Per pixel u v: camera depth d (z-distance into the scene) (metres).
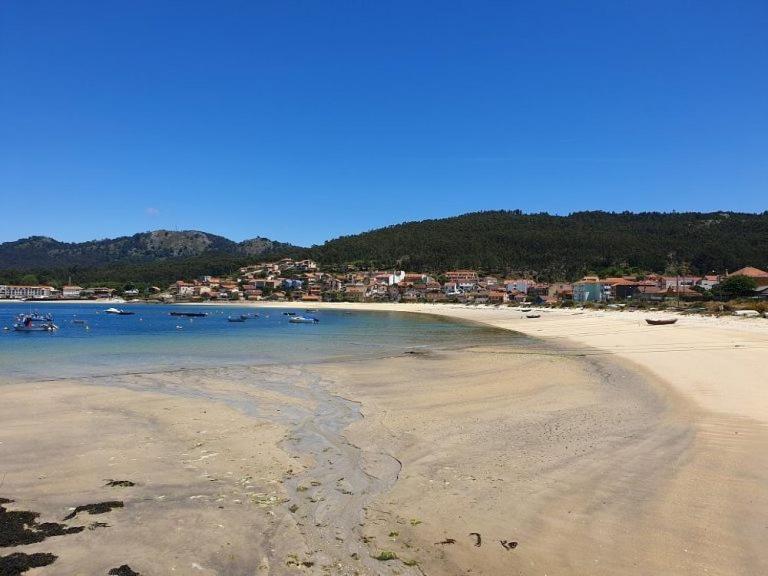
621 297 127.81
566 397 19.41
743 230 192.38
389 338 50.25
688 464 11.03
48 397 19.72
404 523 8.69
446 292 173.75
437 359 32.53
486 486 10.20
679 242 182.88
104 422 15.88
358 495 9.97
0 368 27.95
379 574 7.14
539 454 12.20
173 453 12.76
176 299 189.25
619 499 9.30
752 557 7.25
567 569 7.13
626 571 7.02
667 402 17.61
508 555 7.54
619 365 27.48
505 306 133.00
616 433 13.90
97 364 29.67
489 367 28.55
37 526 8.58
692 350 31.27
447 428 15.02
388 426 15.42
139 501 9.70
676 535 7.93
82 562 7.41
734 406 16.22
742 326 46.19
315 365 29.56
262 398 19.84
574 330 56.09
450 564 7.37
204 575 7.13
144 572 7.17
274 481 10.80
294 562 7.47
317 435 14.48
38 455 12.52
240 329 65.38
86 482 10.71
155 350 37.84
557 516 8.70
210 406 18.27
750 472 10.41
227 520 8.85
